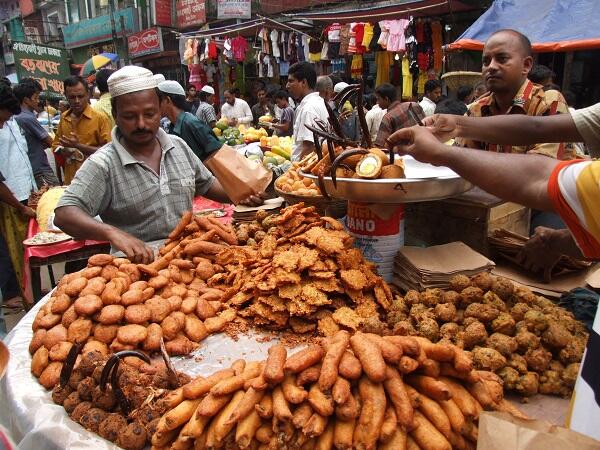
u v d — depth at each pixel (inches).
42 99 471.5
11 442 46.1
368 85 384.8
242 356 66.4
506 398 58.6
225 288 83.5
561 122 74.6
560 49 227.1
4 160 198.1
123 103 96.2
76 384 57.0
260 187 122.0
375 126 258.5
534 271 83.7
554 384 58.5
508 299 69.6
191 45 457.1
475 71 315.0
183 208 112.3
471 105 116.9
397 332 61.4
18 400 59.1
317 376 46.9
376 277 75.7
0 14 1330.0
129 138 101.2
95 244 154.5
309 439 44.8
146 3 719.1
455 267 75.7
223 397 47.9
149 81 97.7
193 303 74.1
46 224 164.7
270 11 488.1
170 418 47.8
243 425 45.3
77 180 99.0
